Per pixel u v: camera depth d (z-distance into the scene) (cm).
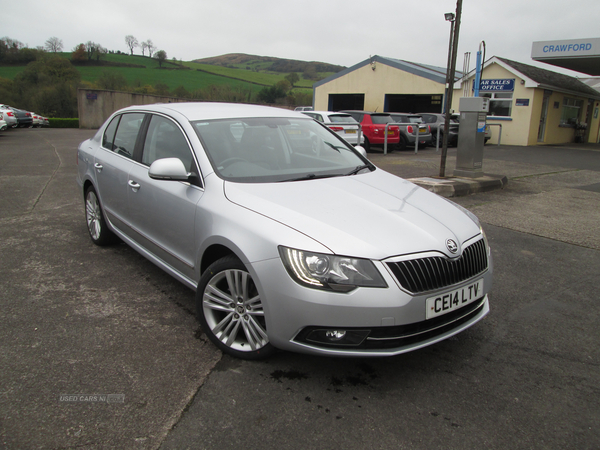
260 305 248
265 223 244
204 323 278
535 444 204
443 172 870
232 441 200
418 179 848
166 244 328
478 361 272
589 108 2392
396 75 2316
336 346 225
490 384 249
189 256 300
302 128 377
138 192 354
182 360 263
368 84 2442
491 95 2002
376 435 207
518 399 236
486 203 710
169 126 348
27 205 638
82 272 394
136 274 393
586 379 255
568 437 209
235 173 298
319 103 2692
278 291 229
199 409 221
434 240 242
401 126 1648
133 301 340
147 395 230
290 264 226
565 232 552
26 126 3184
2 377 240
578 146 2000
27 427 204
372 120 1597
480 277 261
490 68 1980
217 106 374
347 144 394
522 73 1880
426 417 220
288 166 323
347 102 2778
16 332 288
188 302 341
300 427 210
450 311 241
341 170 337
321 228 236
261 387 240
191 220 290
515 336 303
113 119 446
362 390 240
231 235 252
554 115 2069
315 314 221
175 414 216
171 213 312
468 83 2041
